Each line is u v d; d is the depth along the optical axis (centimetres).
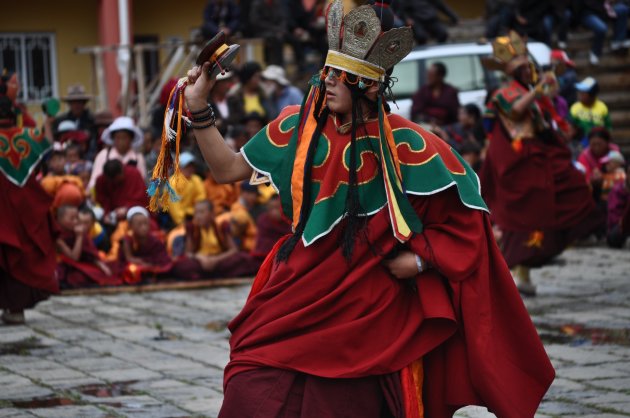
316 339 767
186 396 1267
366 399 773
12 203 1691
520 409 796
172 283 2186
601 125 2827
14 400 1260
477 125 2680
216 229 2267
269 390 762
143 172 2455
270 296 792
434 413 808
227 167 820
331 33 801
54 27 4169
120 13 3969
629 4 3669
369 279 785
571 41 3625
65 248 2131
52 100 2175
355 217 780
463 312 792
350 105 795
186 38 4303
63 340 1636
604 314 1759
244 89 2862
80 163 2522
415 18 3444
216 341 1606
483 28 3878
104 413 1194
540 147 1858
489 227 823
